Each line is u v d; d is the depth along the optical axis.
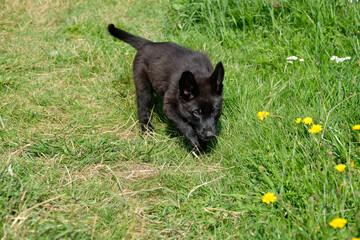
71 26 2.71
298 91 1.96
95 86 2.22
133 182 1.70
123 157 1.80
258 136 1.78
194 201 1.59
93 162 1.75
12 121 1.93
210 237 1.48
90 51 2.44
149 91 2.04
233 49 2.36
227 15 2.53
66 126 1.93
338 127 1.70
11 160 1.70
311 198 1.42
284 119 1.80
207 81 1.83
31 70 2.33
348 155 1.58
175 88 1.87
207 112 1.81
